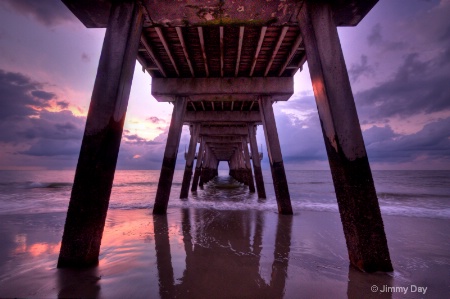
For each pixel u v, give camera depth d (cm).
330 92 309
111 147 317
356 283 271
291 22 389
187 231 529
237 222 633
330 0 332
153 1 350
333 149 310
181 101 834
